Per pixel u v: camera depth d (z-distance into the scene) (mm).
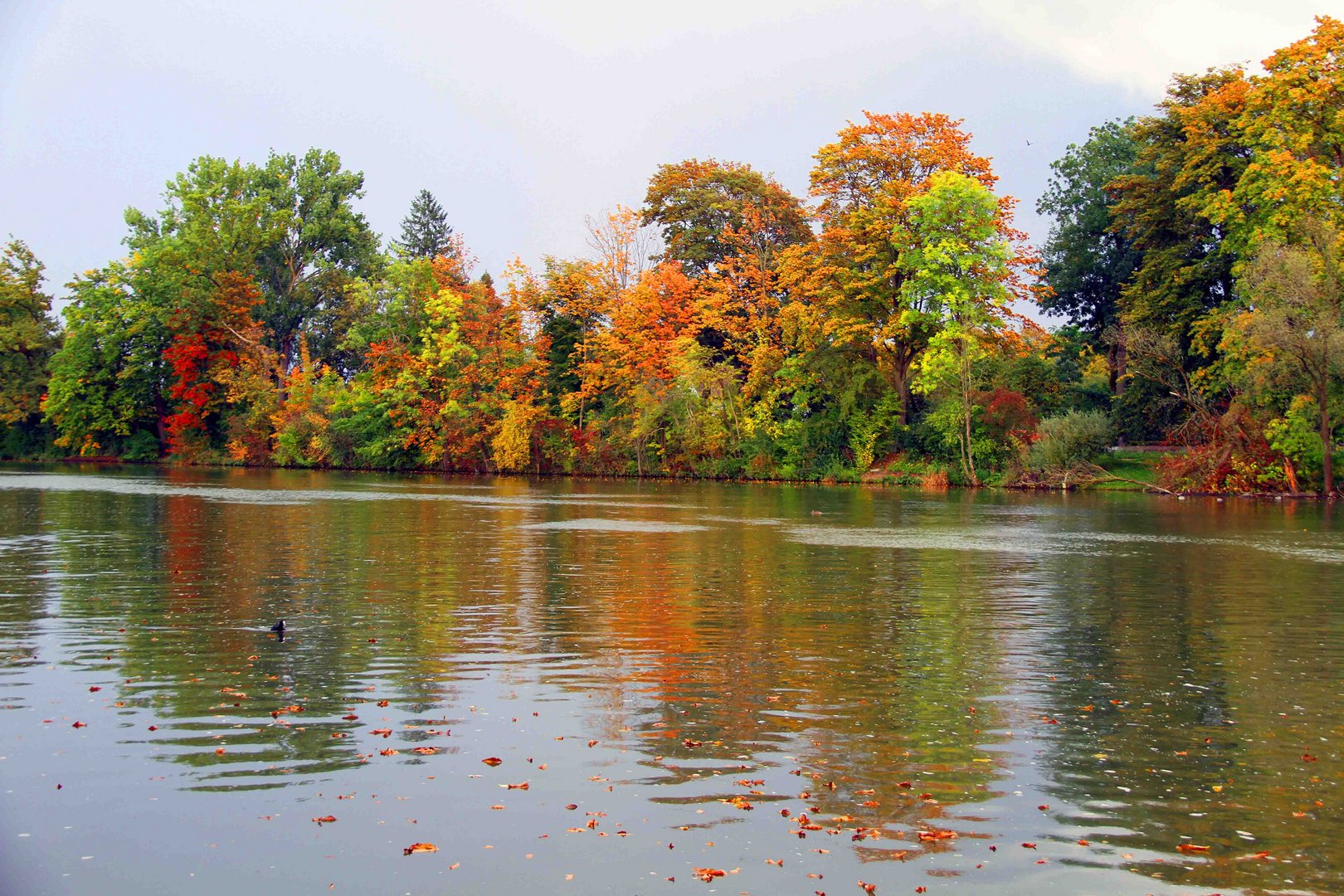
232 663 13516
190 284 90188
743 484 65188
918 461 64375
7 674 12820
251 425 86125
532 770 9547
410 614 17188
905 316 60906
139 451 91625
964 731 10820
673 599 19000
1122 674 13406
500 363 80375
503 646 14695
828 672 13344
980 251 60875
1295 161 48938
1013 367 64000
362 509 39875
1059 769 9711
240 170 103000
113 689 12133
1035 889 7406
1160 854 7957
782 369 69000
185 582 20469
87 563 23062
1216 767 9812
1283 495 49844
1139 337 55156
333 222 103188
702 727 10867
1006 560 25281
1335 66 49969
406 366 81312
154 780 9211
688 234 80250
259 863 7715
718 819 8516
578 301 79938
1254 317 47250
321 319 104188
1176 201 58062
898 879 7535
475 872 7605
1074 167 81000
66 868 7617
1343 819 8602
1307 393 49438
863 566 24000
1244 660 14266
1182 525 35531
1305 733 10898
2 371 93438
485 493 53375
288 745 10164
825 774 9523
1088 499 49562
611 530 32344
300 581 20797
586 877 7539
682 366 70375
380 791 9000
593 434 75500
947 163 64125
